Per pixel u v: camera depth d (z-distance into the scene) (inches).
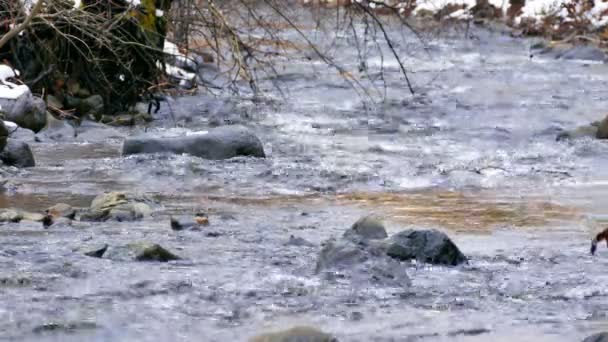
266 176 1353.3
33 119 1662.2
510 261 926.4
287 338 665.6
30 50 1797.5
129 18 1791.3
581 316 761.0
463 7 3939.5
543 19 3703.3
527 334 719.7
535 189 1290.6
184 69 2212.1
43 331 722.2
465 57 3061.0
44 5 1701.5
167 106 1977.1
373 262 870.4
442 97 2263.8
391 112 2031.3
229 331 725.9
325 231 1051.9
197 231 1042.1
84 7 1702.8
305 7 2802.7
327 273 866.1
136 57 1908.2
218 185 1298.0
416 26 3614.7
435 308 780.6
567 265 914.1
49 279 845.2
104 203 1136.8
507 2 3934.5
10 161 1390.3
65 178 1322.6
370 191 1278.3
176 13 1930.4
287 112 1991.9
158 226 1063.0
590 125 1748.3
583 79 2581.2
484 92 2349.9
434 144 1667.1
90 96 1831.9
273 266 897.5
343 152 1565.0
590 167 1445.6
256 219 1106.1
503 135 1768.0
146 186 1285.7
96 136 1662.2
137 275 861.2
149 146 1459.2
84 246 956.0
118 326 734.5
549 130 1827.0
